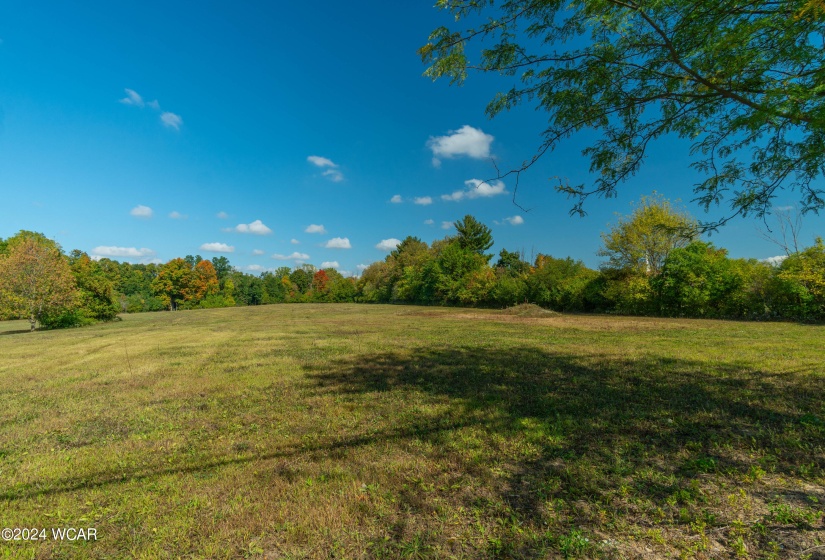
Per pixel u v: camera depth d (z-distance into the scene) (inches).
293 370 347.9
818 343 441.7
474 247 2191.2
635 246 1093.8
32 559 99.0
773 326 668.1
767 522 107.9
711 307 911.0
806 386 248.8
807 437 165.3
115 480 141.9
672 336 542.6
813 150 149.1
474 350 446.0
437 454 158.1
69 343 622.8
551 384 272.8
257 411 225.9
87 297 1209.4
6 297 959.6
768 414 195.8
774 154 164.4
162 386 294.4
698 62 157.6
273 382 300.5
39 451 171.6
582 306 1237.7
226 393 270.1
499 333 640.4
